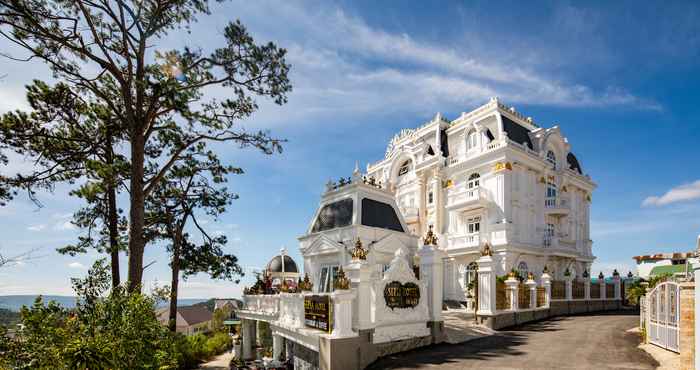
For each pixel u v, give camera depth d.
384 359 11.52
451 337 14.54
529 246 29.48
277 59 18.14
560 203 32.81
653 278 22.56
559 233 33.62
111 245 19.12
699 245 6.94
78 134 17.77
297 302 13.98
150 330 8.23
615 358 10.88
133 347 7.75
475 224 31.59
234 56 17.48
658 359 10.67
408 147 38.88
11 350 6.75
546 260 31.11
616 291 30.22
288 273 32.97
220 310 55.22
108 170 15.67
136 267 15.66
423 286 13.64
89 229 21.05
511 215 29.59
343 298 10.84
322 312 11.58
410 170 39.16
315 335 11.39
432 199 35.09
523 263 29.53
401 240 19.94
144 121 16.53
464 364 10.58
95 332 7.66
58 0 14.77
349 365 10.54
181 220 25.69
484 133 31.86
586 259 35.50
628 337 14.54
